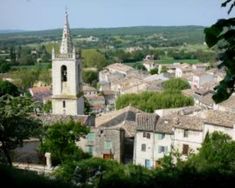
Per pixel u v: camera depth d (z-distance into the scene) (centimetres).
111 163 3297
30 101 3089
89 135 5666
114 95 13912
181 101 9006
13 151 4156
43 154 4450
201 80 13762
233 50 636
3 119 2819
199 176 1590
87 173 2767
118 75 18075
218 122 4916
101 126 6397
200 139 5116
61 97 6819
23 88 15600
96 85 17700
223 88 641
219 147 2658
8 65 19538
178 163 1797
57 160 4419
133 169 1894
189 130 5197
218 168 1681
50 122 5784
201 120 5275
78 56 6919
